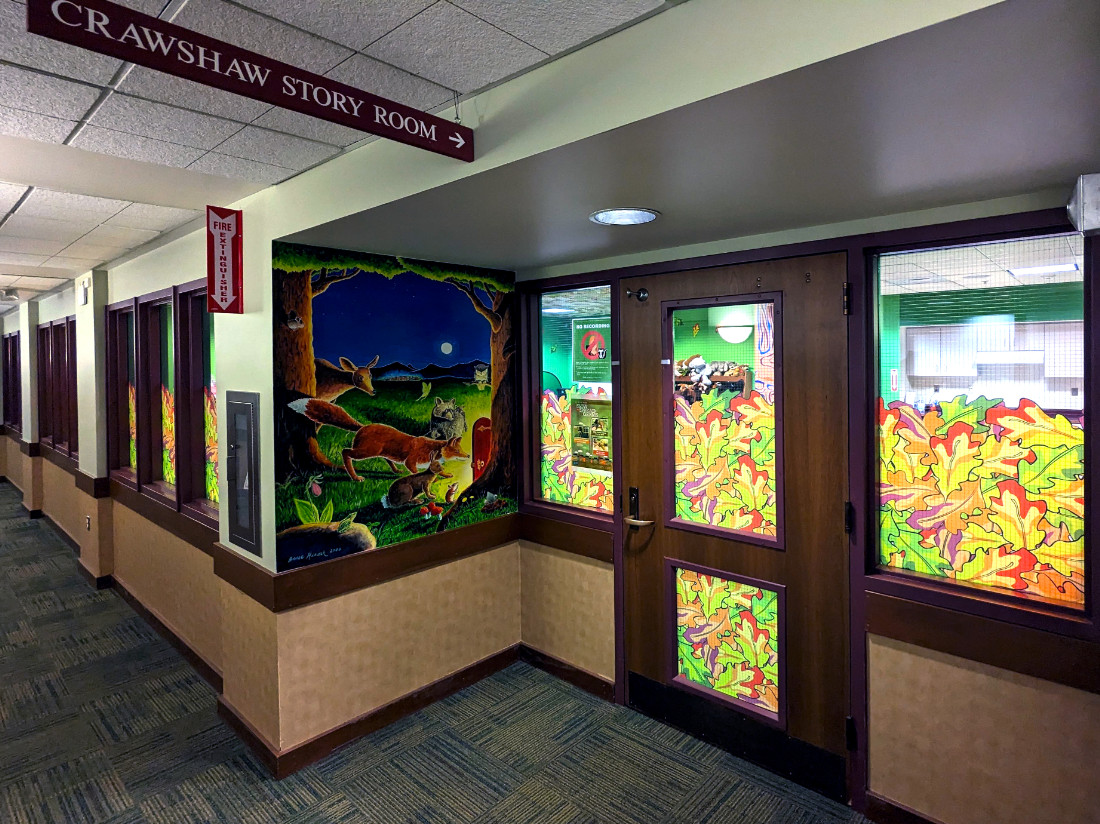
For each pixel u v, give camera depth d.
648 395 2.95
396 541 3.03
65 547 5.95
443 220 2.26
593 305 3.21
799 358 2.46
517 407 3.52
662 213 2.17
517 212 2.14
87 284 4.82
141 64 1.09
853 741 2.39
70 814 2.45
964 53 1.06
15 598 4.71
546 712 3.09
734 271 2.62
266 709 2.73
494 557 3.47
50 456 6.51
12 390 8.50
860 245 2.28
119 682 3.46
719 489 2.76
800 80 1.17
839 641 2.42
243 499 2.86
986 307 2.08
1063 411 1.95
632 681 3.09
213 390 3.63
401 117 1.54
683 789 2.53
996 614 2.05
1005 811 2.07
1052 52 1.06
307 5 1.29
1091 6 0.91
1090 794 1.93
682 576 2.90
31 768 2.72
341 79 1.62
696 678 2.88
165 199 2.81
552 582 3.44
